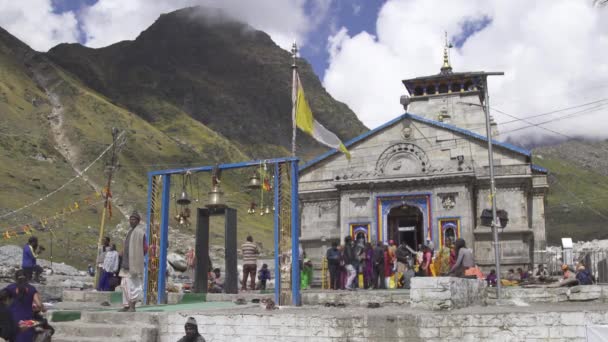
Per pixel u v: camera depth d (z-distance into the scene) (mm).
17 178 74562
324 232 38531
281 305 17188
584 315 11797
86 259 55469
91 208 73125
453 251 24297
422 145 36906
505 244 34781
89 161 98500
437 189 34938
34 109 119062
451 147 36531
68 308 16906
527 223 35188
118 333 13328
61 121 115812
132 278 14984
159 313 13945
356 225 36188
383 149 37562
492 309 13961
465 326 12102
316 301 18438
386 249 26094
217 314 13500
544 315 11930
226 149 153625
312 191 39219
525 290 18000
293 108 24625
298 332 12750
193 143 150375
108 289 21094
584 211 176750
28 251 19797
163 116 168750
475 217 35750
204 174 120625
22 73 134500
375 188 36281
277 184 18000
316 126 25547
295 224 17672
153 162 113625
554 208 182375
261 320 13047
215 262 53406
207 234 20703
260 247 76812
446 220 34406
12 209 61531
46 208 67375
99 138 111875
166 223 18984
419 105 48906
